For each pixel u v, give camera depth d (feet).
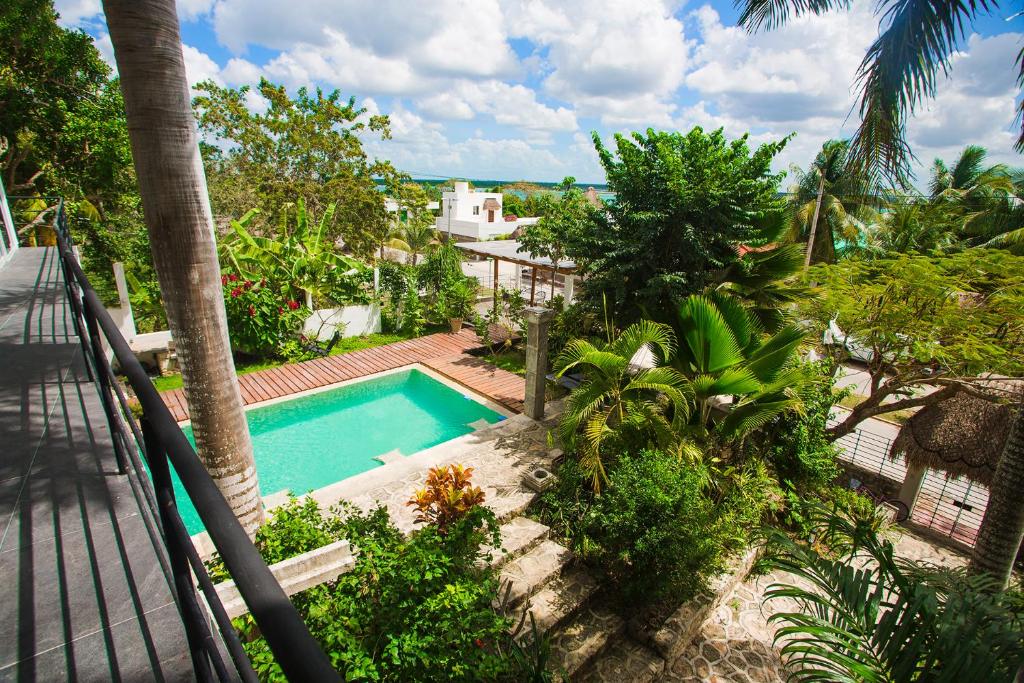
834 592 12.59
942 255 27.43
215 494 2.81
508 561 21.54
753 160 30.71
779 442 29.50
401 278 53.21
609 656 19.51
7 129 41.57
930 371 28.68
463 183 143.64
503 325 50.80
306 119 70.69
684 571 19.79
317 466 31.63
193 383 14.88
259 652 11.25
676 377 25.08
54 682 4.23
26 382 10.25
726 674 19.69
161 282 14.11
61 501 6.55
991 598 11.43
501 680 15.10
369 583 14.16
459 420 37.45
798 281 34.65
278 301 44.60
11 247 26.84
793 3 19.29
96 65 45.24
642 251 31.78
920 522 29.86
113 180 46.19
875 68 15.62
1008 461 16.96
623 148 31.53
